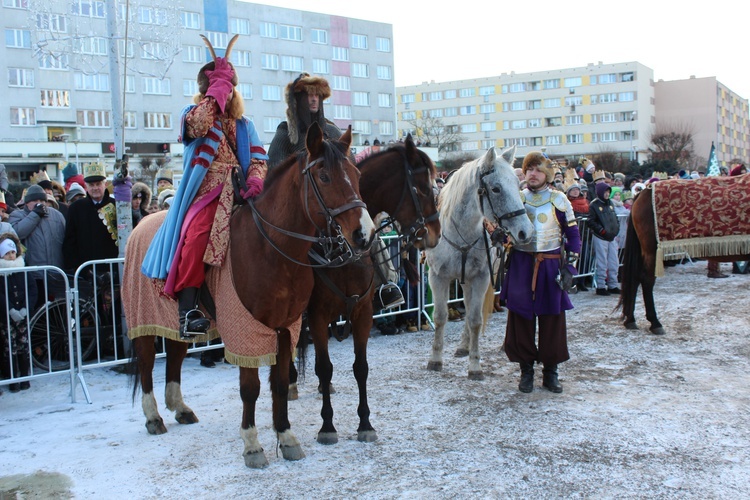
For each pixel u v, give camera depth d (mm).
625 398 5262
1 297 5707
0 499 3684
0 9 32031
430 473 3908
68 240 6605
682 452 4148
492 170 5332
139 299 4523
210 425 4887
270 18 42188
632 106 72375
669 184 7520
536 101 77125
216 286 4055
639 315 8617
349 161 3719
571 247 5359
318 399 5465
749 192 7277
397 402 5297
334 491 3701
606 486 3686
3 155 31375
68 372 5664
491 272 5750
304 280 3977
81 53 6684
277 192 3898
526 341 5453
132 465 4141
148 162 32031
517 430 4594
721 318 8219
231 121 4262
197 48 37188
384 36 48625
